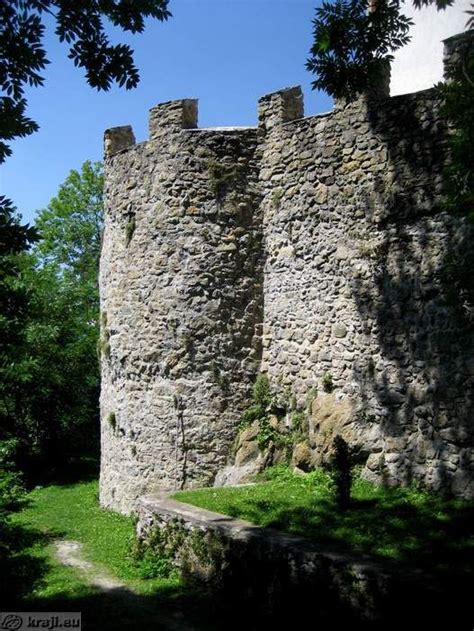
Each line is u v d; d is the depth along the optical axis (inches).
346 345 340.2
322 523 268.5
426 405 300.2
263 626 239.8
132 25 203.6
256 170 396.8
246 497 315.3
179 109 400.2
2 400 680.4
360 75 292.2
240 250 391.5
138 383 412.8
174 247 397.1
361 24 282.2
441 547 231.3
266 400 380.8
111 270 447.2
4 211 176.7
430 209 305.4
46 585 297.7
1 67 184.7
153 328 403.5
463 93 210.1
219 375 385.7
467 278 222.4
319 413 344.2
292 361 371.2
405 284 314.2
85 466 719.1
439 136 303.4
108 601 272.4
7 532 389.1
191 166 395.5
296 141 373.7
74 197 1051.3
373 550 233.8
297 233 371.9
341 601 219.8
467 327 285.4
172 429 390.6
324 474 330.0
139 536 327.9
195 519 289.6
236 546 265.0
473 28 274.2
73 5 194.1
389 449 312.8
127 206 430.0
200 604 264.1
